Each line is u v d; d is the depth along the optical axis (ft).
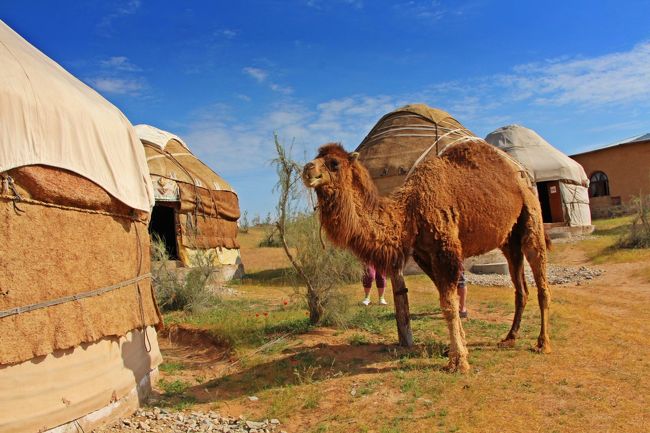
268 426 17.75
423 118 51.31
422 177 22.30
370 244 20.93
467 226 22.08
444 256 21.25
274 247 97.91
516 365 21.29
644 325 28.32
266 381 22.45
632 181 114.01
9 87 15.57
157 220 67.82
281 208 30.68
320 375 22.24
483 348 24.29
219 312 38.17
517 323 24.84
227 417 19.11
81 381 17.26
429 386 19.42
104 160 19.33
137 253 22.13
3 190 15.08
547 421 15.87
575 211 81.56
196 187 55.26
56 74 18.89
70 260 17.25
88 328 17.58
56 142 16.94
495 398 17.88
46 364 16.08
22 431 15.06
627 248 61.77
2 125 15.20
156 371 23.85
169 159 55.93
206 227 56.59
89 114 18.79
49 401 15.97
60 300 16.58
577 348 23.61
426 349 24.17
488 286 46.93
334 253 30.63
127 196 20.66
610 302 36.45
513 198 23.43
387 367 22.35
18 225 15.46
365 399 18.93
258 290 50.52
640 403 16.92
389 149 50.34
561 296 39.47
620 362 21.31
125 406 19.39
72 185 17.52
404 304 25.02
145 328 22.91
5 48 16.70
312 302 30.30
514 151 83.66
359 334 28.07
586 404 16.97
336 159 20.49
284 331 29.81
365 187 21.13
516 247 25.29
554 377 19.62
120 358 19.90
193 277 41.68
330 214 20.63
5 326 14.82
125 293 20.68
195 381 24.18
